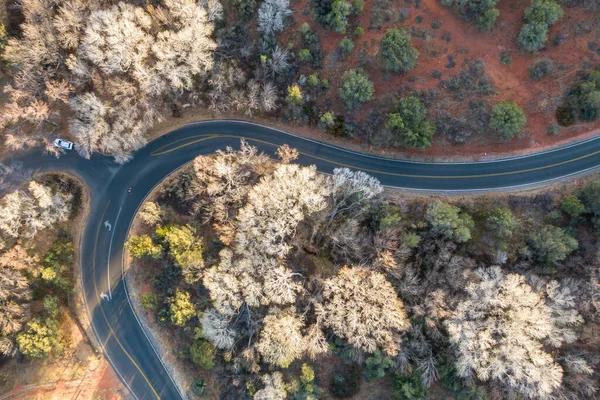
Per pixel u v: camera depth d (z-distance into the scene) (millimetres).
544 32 57875
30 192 63531
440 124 62844
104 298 67188
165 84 61594
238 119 68938
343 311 55281
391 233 57688
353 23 62312
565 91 61219
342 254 60406
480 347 53094
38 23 58031
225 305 57969
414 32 61969
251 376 60469
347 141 67125
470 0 58969
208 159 61594
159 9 58750
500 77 61719
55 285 65438
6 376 62719
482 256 59906
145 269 67250
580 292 55062
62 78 61406
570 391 53562
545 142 63219
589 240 59094
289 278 58219
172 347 66000
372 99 63312
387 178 66250
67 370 64688
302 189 57125
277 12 59969
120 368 65875
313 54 62500
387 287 54875
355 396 62281
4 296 57312
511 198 62938
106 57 58344
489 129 62312
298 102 63594
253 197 57469
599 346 54906
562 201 60219
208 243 65000
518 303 53594
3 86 64188
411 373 57250
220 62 62625
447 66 61938
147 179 68938
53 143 66500
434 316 54719
